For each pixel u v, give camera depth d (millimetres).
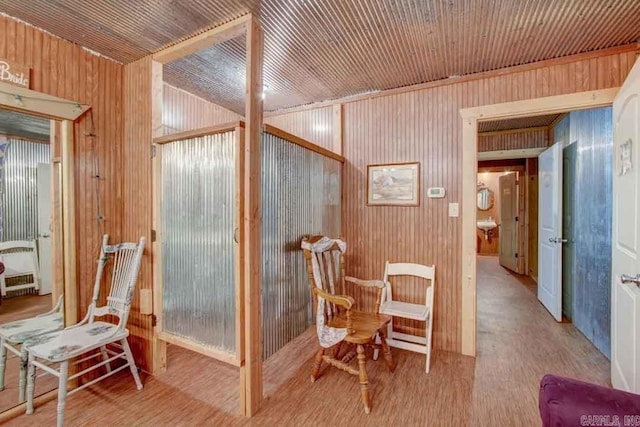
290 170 2287
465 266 2551
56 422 1725
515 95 2377
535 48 2111
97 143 2195
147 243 2219
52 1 1640
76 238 2096
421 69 2439
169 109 2748
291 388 2068
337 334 1999
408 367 2352
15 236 2506
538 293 4059
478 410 1847
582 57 2166
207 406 1886
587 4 1645
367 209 2949
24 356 1858
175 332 2146
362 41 2033
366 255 2961
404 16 1774
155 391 2039
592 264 2793
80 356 2111
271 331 2100
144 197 2236
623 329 1783
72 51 2053
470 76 2506
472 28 1881
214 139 1932
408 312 2328
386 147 2859
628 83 1747
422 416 1791
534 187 5211
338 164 2982
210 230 1954
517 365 2383
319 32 1938
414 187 2746
